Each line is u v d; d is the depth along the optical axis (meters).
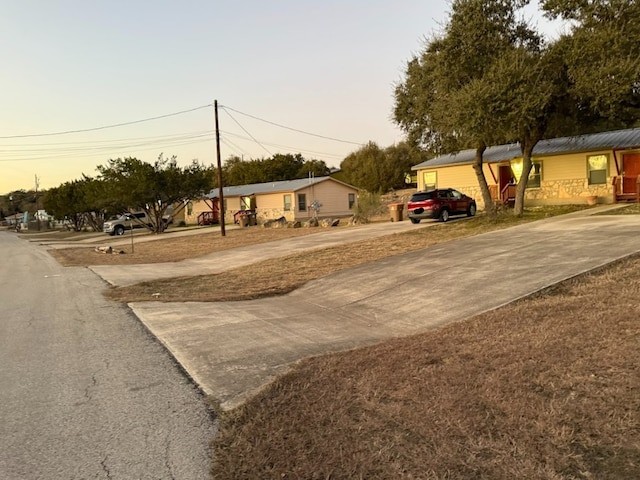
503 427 3.53
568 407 3.68
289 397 4.55
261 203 45.88
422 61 20.95
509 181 27.98
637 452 3.09
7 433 4.25
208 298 10.66
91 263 19.97
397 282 10.18
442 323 7.14
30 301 11.05
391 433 3.66
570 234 13.44
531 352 4.92
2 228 101.50
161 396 4.96
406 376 4.74
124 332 7.76
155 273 16.02
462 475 3.05
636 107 18.08
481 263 10.86
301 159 82.31
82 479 3.45
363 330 7.31
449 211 24.36
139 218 45.94
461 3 18.72
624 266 8.57
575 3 17.56
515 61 16.95
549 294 7.59
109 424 4.34
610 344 4.87
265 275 13.67
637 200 21.53
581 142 25.03
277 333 7.31
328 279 11.62
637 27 16.42
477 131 17.61
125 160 39.97
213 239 29.55
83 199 53.88
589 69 16.86
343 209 45.78
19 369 6.05
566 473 2.97
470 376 4.50
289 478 3.24
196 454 3.72
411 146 23.38
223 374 5.54
